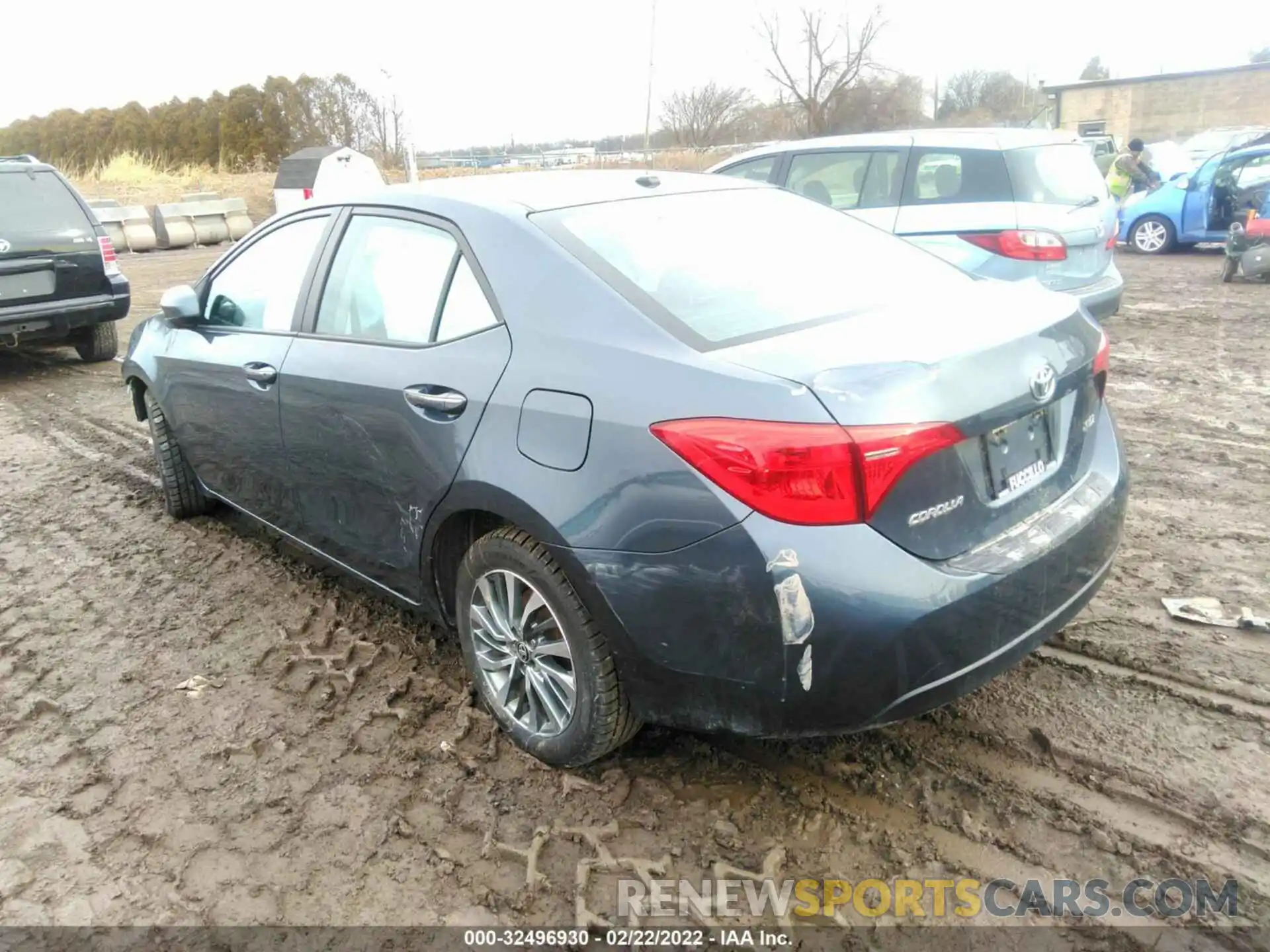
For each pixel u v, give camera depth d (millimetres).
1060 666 3393
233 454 4223
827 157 8148
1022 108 44594
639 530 2463
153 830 2801
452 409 2926
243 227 22453
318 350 3562
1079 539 2721
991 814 2713
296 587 4328
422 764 3049
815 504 2273
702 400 2406
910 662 2346
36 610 4223
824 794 2824
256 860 2676
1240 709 3094
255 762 3096
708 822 2740
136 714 3389
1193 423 6000
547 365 2725
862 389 2322
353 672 3572
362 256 3545
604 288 2770
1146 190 15141
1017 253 7109
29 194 8523
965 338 2596
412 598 3455
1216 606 3723
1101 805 2719
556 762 2949
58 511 5438
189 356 4355
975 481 2500
